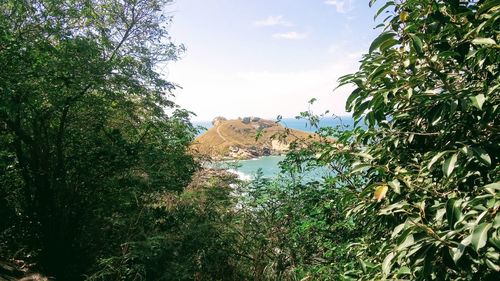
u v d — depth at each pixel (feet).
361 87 8.10
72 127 29.71
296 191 19.58
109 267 22.04
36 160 27.09
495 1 5.71
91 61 26.16
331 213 16.79
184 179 32.65
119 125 33.96
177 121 35.32
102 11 32.53
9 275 23.57
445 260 5.08
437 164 7.22
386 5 7.77
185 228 24.68
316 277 15.71
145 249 21.89
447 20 6.46
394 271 7.06
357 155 8.80
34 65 22.49
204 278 22.09
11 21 23.45
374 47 7.19
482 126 6.67
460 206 5.62
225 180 30.19
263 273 20.39
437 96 6.78
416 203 7.10
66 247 27.71
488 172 6.32
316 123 18.80
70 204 28.71
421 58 6.90
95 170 30.19
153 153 31.60
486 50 6.21
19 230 27.86
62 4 25.93
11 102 22.04
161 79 33.27
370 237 11.47
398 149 8.94
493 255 5.26
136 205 27.99
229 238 23.18
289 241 19.53
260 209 21.90
